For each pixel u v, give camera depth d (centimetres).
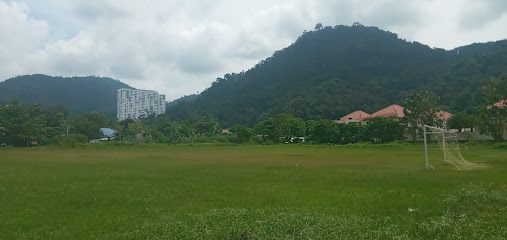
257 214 975
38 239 840
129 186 1559
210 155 3591
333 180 1653
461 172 1864
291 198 1230
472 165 2178
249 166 2388
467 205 1050
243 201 1204
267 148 4875
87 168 2325
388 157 3039
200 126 8600
